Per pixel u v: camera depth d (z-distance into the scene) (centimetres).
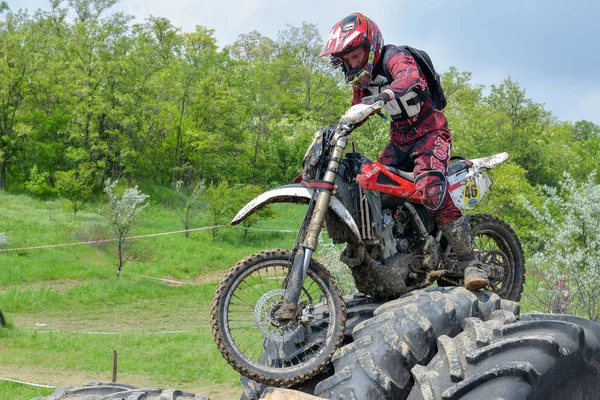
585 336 270
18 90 4528
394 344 275
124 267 2822
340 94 6475
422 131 369
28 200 4041
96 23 4862
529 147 4716
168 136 5056
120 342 1702
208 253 3228
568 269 1119
